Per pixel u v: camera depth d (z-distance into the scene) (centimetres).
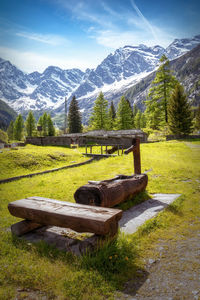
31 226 428
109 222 329
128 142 2861
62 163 1745
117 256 326
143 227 432
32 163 1598
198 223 462
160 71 4562
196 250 351
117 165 1356
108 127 6212
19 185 1031
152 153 1825
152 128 5438
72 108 7394
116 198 510
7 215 584
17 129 9594
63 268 304
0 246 384
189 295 252
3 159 1567
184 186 775
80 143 3155
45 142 3438
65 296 254
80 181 970
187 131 3966
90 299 249
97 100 5959
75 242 384
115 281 279
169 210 535
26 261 329
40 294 261
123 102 5859
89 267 302
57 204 416
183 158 1476
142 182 683
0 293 262
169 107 4144
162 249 360
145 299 248
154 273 297
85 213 353
